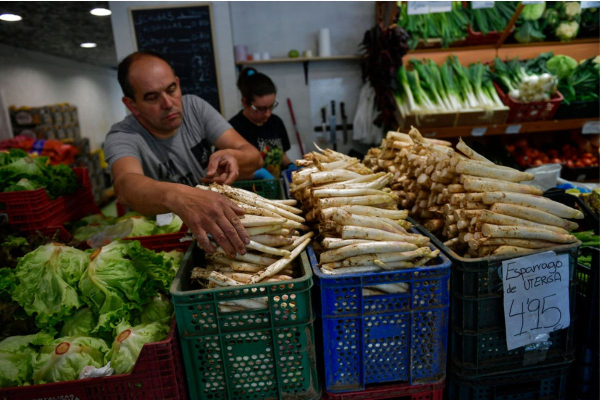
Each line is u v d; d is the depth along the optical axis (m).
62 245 1.51
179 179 2.23
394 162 1.94
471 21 3.74
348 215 1.24
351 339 1.20
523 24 3.75
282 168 3.59
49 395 1.12
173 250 1.81
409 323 1.20
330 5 4.47
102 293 1.33
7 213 2.04
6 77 7.10
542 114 3.56
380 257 1.17
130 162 1.77
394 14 3.67
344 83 4.63
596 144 3.83
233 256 1.19
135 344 1.18
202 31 4.23
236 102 4.45
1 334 1.32
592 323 1.44
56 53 8.55
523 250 1.24
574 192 2.09
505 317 1.24
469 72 3.73
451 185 1.41
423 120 3.53
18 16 4.57
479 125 3.57
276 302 1.11
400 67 3.73
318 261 1.34
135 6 4.15
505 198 1.30
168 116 1.87
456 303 1.27
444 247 1.32
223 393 1.19
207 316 1.11
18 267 1.44
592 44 4.05
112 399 1.14
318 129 4.76
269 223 1.24
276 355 1.15
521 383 1.44
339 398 1.24
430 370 1.25
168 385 1.14
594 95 3.57
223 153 1.80
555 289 1.28
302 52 4.49
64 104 8.62
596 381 1.47
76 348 1.19
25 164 2.27
